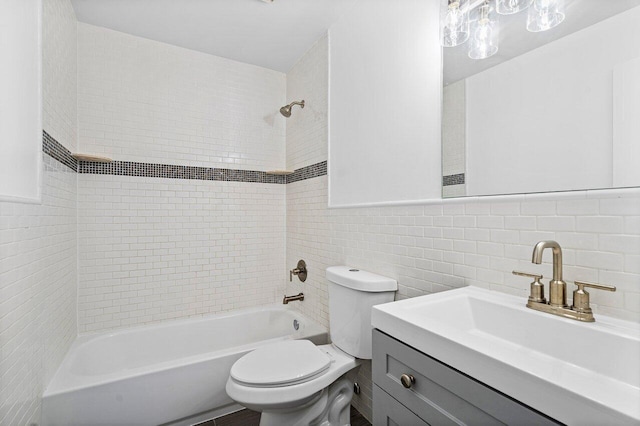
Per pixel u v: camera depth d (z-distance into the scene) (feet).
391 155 5.01
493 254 3.53
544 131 3.06
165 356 6.90
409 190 4.67
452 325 3.31
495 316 3.17
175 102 7.48
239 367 4.58
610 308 2.62
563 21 2.93
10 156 3.36
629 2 2.51
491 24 3.56
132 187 7.00
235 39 7.22
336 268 5.78
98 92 6.68
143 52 7.14
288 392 4.17
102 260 6.70
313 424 4.72
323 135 7.00
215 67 7.98
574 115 2.84
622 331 2.34
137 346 6.66
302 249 7.90
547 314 2.77
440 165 4.17
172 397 5.17
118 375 4.89
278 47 7.59
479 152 3.67
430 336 2.51
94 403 4.58
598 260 2.70
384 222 5.14
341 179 6.29
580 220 2.81
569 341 2.56
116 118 6.85
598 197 2.69
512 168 3.34
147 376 4.97
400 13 4.83
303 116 7.91
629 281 2.52
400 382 2.81
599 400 1.55
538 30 3.12
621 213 2.56
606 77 2.64
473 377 2.16
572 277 2.86
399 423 2.81
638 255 2.47
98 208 6.66
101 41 6.73
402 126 4.79
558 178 2.96
